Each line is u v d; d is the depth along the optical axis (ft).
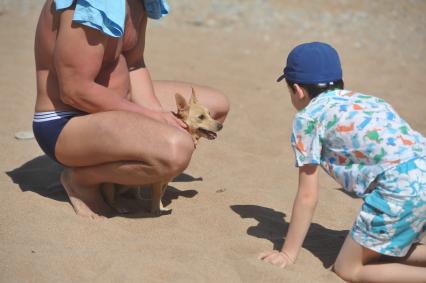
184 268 20.48
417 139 20.71
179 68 50.24
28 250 20.81
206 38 61.67
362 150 20.48
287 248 21.67
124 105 23.76
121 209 25.09
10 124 34.65
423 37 67.82
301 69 21.74
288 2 78.18
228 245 22.53
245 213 25.73
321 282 20.45
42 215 23.50
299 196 21.47
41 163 29.58
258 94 45.21
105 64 24.43
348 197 28.35
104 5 22.24
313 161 20.88
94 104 23.26
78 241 21.86
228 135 35.96
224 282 19.90
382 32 68.59
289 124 39.06
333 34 66.23
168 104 29.25
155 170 22.90
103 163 23.54
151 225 23.81
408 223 19.98
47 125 23.99
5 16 62.95
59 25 23.26
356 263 20.65
